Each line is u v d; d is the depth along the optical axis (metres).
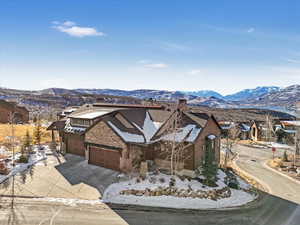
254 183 28.11
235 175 30.38
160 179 23.23
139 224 16.28
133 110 30.95
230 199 21.48
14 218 16.12
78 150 31.91
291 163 39.62
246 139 69.81
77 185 22.14
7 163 27.33
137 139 25.80
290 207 21.23
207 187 22.48
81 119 31.55
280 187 27.38
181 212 18.47
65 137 33.09
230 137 44.19
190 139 24.67
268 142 62.59
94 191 21.02
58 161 29.09
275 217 18.94
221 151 48.00
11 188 20.97
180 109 30.39
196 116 28.64
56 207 18.03
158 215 17.73
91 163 28.00
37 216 16.56
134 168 25.53
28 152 31.53
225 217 18.23
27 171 25.28
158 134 27.47
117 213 17.64
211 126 29.45
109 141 25.84
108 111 31.86
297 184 28.84
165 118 29.80
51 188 21.34
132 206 18.84
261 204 21.55
